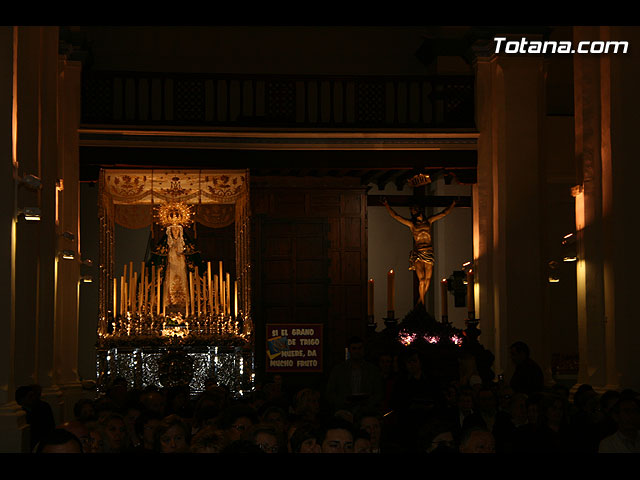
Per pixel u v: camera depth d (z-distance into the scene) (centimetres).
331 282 1703
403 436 731
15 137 834
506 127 1469
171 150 1516
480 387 888
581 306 1064
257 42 2006
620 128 970
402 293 2103
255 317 1675
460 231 2000
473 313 1452
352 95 2006
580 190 1073
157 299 1571
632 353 953
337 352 1691
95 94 1524
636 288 953
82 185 1894
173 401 910
